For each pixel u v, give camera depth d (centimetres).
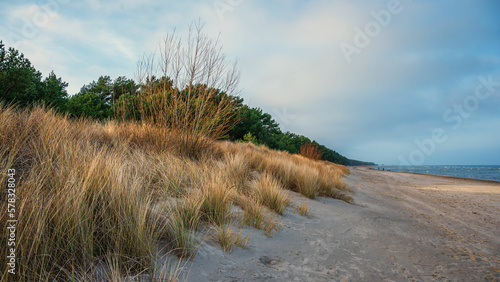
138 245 187
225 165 581
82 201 197
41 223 164
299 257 275
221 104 667
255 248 273
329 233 377
